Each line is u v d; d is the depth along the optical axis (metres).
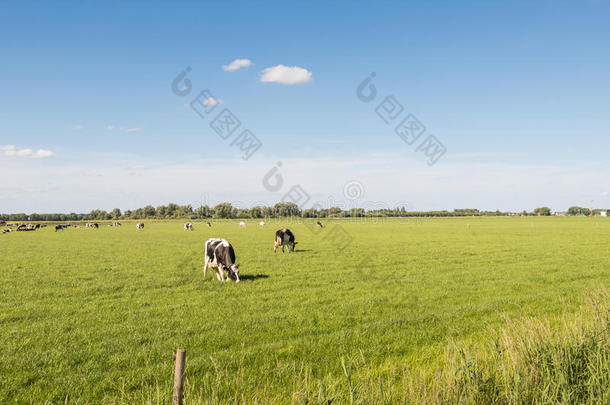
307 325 9.82
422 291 14.20
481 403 4.80
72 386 6.27
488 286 15.05
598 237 41.47
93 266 20.39
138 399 5.71
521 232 52.69
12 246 33.16
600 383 5.02
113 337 8.80
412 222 108.06
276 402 5.60
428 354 7.67
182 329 9.40
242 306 11.84
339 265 20.77
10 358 7.41
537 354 5.58
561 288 14.55
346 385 6.08
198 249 29.98
